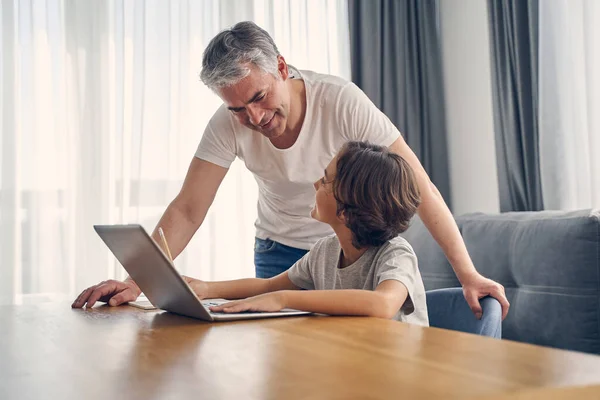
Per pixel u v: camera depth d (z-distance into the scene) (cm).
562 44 308
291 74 181
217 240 353
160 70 345
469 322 148
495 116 333
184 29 351
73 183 331
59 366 80
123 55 338
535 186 320
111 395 64
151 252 114
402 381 64
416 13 376
